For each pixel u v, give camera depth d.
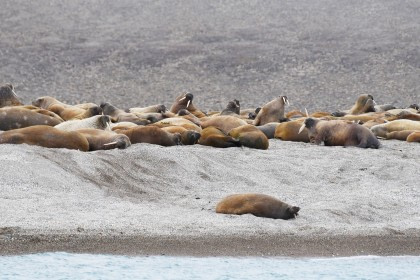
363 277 32.03
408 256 35.75
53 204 40.28
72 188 43.91
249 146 60.59
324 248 36.16
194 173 49.59
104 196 43.56
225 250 35.03
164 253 34.25
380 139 73.69
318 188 49.22
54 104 81.06
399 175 53.78
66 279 30.14
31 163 45.31
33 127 51.16
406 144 69.38
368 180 51.97
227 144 59.34
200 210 41.53
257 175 51.25
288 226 39.00
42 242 34.56
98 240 35.28
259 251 35.22
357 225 40.31
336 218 41.25
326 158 58.19
